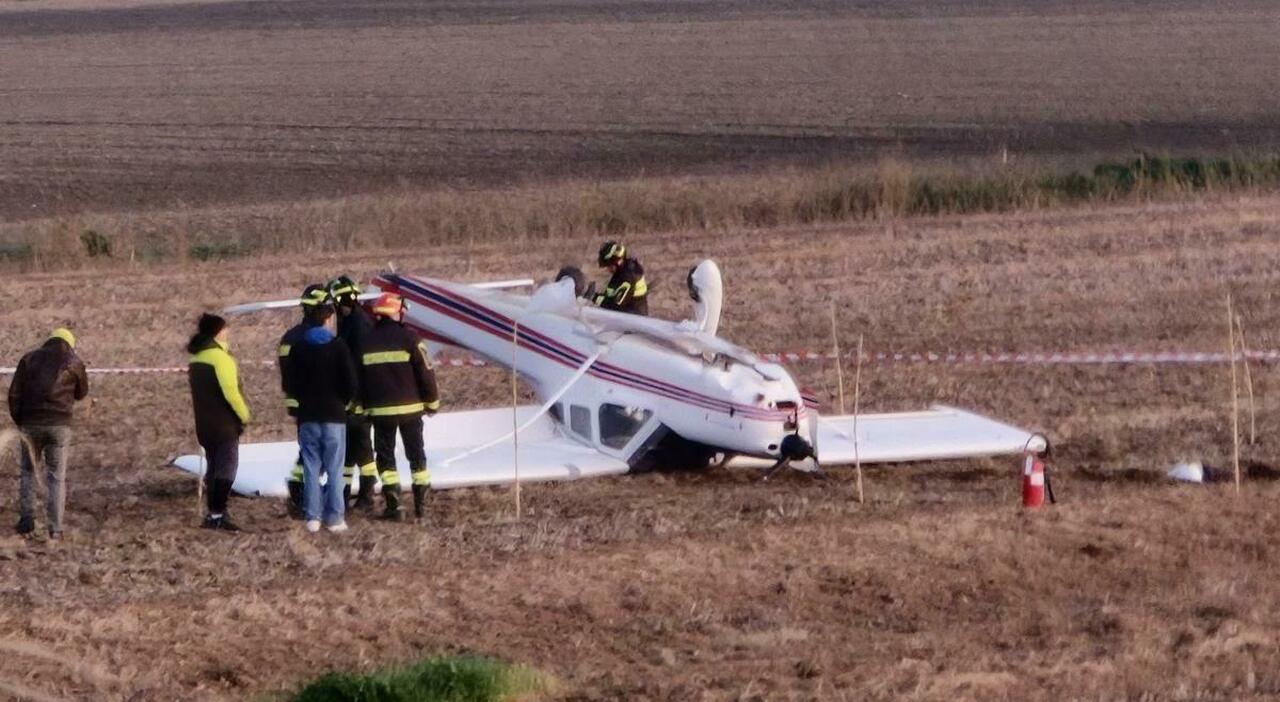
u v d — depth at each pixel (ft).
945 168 361.71
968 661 101.35
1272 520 134.92
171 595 120.26
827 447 160.35
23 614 115.03
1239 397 190.39
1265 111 542.57
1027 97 593.01
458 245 309.83
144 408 194.08
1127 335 226.99
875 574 121.49
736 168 444.96
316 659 105.70
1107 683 96.58
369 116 583.58
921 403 190.39
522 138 520.01
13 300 264.31
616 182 388.98
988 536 131.03
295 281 275.80
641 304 181.47
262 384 206.90
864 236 306.35
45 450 138.82
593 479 159.22
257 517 147.43
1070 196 344.28
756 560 125.70
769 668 101.40
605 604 115.85
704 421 155.02
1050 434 174.60
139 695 99.45
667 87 645.92
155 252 307.78
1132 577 120.06
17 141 537.24
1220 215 320.50
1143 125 517.96
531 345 173.78
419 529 140.15
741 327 236.43
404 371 143.23
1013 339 225.97
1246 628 107.04
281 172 464.65
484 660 100.53
